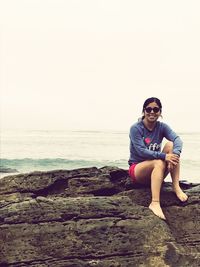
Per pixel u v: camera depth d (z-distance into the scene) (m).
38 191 3.27
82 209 2.78
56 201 2.83
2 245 2.60
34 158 21.33
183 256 2.62
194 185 3.38
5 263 2.53
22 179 3.33
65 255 2.59
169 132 3.01
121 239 2.67
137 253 2.62
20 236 2.64
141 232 2.71
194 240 2.81
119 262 2.59
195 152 23.97
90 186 3.25
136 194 3.07
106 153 24.00
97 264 2.57
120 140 34.16
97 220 2.74
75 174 3.37
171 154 2.87
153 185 2.88
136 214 2.80
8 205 2.84
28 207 2.77
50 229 2.67
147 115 2.96
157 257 2.61
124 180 3.35
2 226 2.67
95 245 2.63
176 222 2.89
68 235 2.66
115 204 2.85
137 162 3.06
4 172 15.20
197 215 2.93
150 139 3.01
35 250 2.59
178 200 2.99
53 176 3.33
